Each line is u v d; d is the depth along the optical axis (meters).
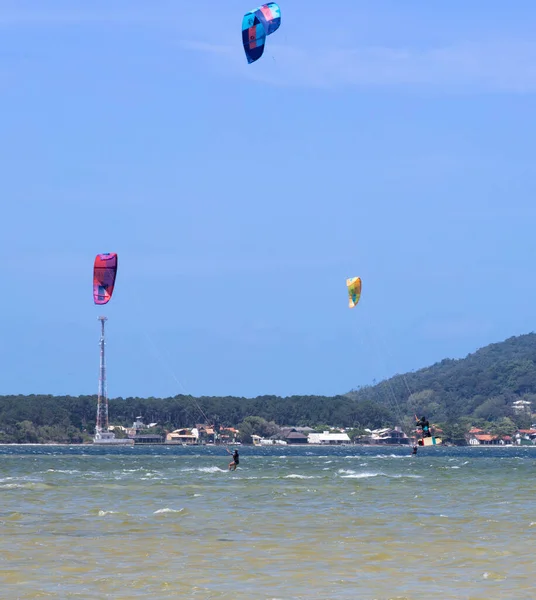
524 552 81.25
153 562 75.38
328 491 157.25
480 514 114.56
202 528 98.75
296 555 79.44
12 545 84.44
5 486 164.62
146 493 150.00
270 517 110.50
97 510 118.56
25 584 65.69
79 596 61.78
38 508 121.25
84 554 79.38
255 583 66.62
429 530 97.31
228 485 173.75
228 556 78.69
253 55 137.75
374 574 70.44
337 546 84.94
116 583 66.25
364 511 118.69
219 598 61.59
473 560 77.00
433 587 65.44
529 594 62.94
